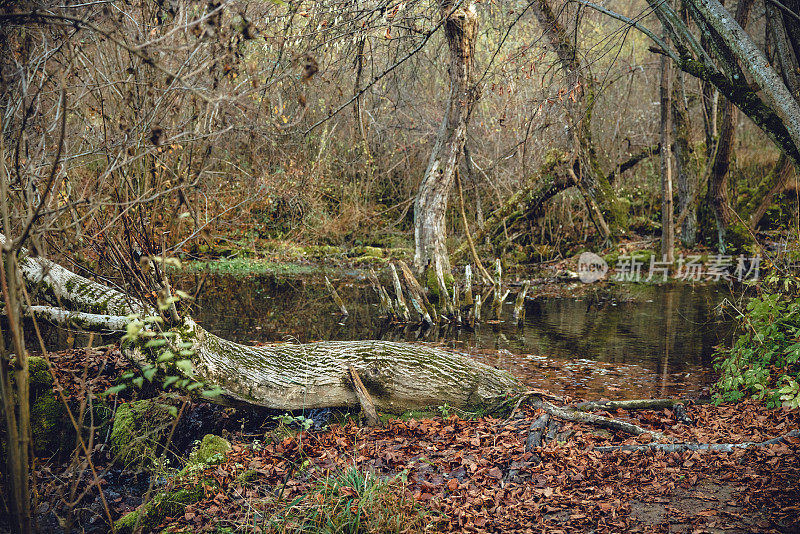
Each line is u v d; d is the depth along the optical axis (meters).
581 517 4.10
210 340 5.75
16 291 3.31
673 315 12.25
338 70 9.10
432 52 16.56
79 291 5.39
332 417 6.49
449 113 12.94
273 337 10.70
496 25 14.80
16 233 4.14
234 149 14.78
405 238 22.73
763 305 7.22
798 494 4.20
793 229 10.14
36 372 6.02
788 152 6.03
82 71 4.59
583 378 8.02
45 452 5.88
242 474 4.95
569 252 20.58
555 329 11.36
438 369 6.51
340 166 22.31
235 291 15.58
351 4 7.41
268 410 6.18
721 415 6.09
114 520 4.87
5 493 4.55
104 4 4.11
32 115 3.82
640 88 21.77
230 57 4.26
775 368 7.05
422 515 4.16
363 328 11.63
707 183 19.66
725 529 3.86
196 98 4.61
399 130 21.91
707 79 6.54
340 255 21.22
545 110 14.68
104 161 5.09
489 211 20.81
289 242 21.42
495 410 6.44
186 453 5.98
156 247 5.20
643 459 4.96
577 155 17.84
